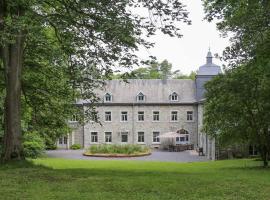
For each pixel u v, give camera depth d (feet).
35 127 79.10
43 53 65.57
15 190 35.42
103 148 172.86
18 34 50.70
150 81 225.15
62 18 54.54
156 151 200.64
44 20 51.88
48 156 161.17
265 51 65.10
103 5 51.72
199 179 43.52
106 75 64.64
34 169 50.78
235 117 83.66
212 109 84.23
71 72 65.98
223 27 76.79
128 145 176.55
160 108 217.15
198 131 213.05
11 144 56.80
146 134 216.74
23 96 73.61
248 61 76.18
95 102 71.26
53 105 73.87
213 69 220.64
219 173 57.26
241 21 66.95
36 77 70.38
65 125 78.89
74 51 61.72
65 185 38.27
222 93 81.82
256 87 78.38
